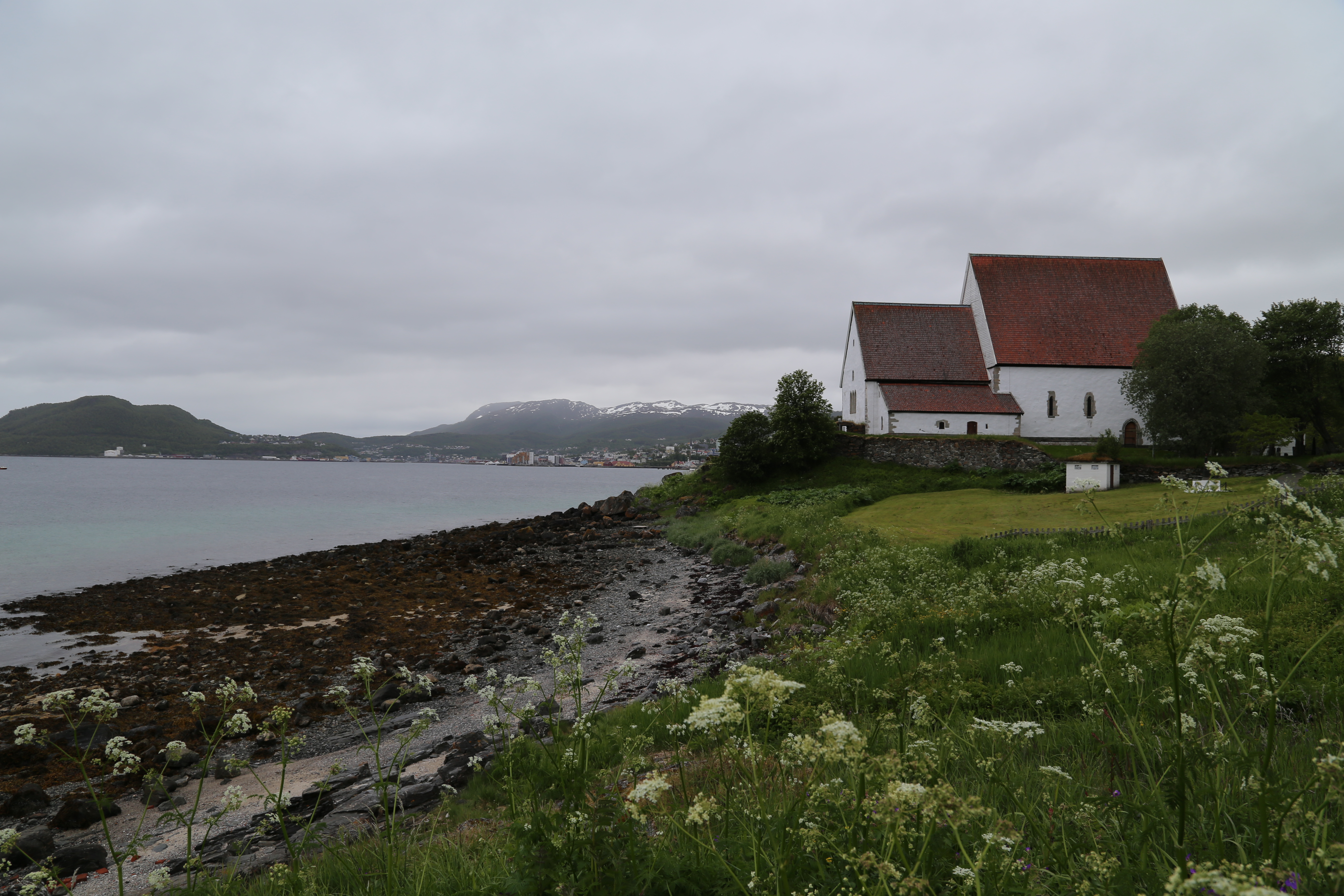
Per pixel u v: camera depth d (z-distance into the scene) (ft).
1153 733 15.76
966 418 173.99
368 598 96.27
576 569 118.93
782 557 96.99
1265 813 8.89
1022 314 188.44
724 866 10.48
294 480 502.38
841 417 214.28
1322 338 150.71
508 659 64.95
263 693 58.44
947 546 75.31
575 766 13.15
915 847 9.96
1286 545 9.64
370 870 17.26
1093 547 65.46
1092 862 9.31
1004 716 23.99
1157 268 196.95
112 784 42.63
